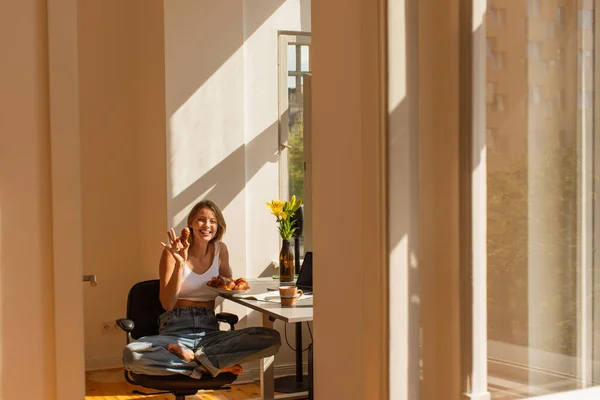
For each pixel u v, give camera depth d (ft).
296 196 17.01
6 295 6.58
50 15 6.59
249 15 16.57
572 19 4.41
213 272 13.25
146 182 17.24
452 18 4.99
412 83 5.42
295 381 15.74
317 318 6.72
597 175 4.32
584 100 4.37
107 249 17.53
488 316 4.85
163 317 12.60
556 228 4.52
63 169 6.68
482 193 4.86
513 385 4.74
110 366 17.49
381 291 5.45
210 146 16.15
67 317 6.70
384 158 5.41
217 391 15.40
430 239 5.25
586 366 4.39
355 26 5.94
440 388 5.16
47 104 6.67
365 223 5.64
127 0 17.84
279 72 16.87
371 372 5.56
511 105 4.72
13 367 6.61
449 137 5.04
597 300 4.34
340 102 6.21
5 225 6.57
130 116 17.87
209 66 16.16
